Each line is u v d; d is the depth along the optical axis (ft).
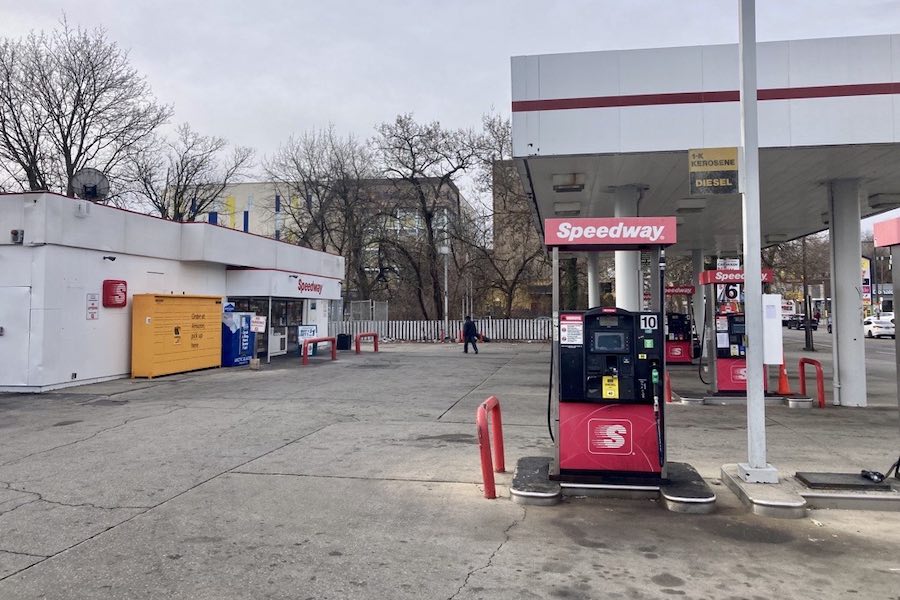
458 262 129.08
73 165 99.55
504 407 37.32
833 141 29.30
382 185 128.98
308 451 25.62
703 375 54.95
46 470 22.63
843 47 29.27
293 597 12.53
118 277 50.21
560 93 31.07
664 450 19.33
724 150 20.43
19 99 95.91
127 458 24.41
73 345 45.42
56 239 43.39
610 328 19.85
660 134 30.40
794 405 37.37
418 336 114.73
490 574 13.65
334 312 104.47
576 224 20.04
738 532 16.26
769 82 29.71
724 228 61.26
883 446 26.32
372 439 27.99
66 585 13.04
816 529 16.49
